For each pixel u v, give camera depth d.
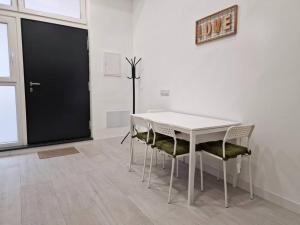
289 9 1.77
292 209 1.83
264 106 2.01
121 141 4.05
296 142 1.79
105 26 4.07
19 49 3.34
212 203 1.95
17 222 1.65
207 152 2.06
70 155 3.24
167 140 2.32
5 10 3.21
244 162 2.21
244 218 1.73
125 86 4.41
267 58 1.96
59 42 3.69
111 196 2.06
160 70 3.56
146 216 1.75
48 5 3.59
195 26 2.75
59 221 1.67
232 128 1.83
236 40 2.23
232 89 2.31
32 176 2.49
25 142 3.51
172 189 2.21
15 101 3.41
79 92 3.98
